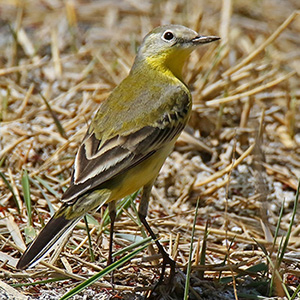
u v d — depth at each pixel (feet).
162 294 30.60
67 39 58.13
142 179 31.73
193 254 34.30
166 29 36.19
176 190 41.83
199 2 61.00
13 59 52.95
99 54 54.24
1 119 45.75
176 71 36.47
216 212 39.99
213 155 44.29
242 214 40.04
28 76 52.08
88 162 30.17
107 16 60.75
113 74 50.08
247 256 34.04
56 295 30.27
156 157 32.42
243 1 61.77
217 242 36.68
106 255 33.96
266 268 31.73
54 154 41.55
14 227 34.83
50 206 36.70
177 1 61.82
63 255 32.94
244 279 31.83
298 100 49.96
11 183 38.91
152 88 34.42
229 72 48.16
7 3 62.90
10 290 29.78
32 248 27.58
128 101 33.27
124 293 30.83
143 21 59.67
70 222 28.63
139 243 30.94
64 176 41.24
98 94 48.42
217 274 32.42
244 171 42.52
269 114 47.67
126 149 31.07
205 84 47.78
